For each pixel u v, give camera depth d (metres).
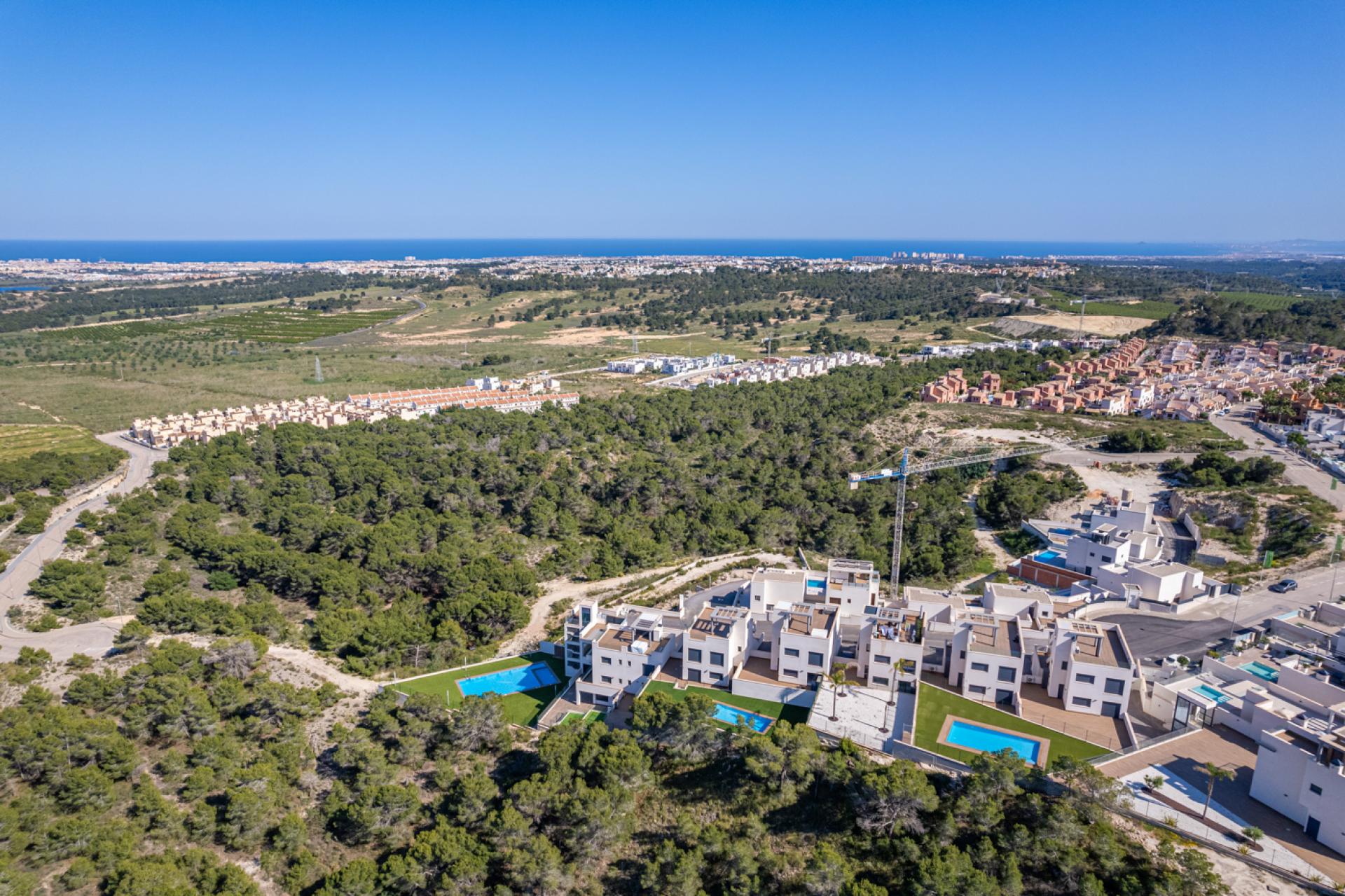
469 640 135.00
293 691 106.69
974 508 199.25
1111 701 95.88
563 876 78.75
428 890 78.81
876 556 162.25
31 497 189.12
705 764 94.12
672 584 152.50
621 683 114.69
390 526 163.50
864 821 79.94
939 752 89.00
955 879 71.25
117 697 104.38
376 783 91.81
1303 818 75.00
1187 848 73.12
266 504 185.12
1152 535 151.00
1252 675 97.62
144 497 181.75
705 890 77.62
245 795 85.44
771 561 163.38
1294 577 139.12
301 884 80.38
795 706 103.69
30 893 74.88
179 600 128.62
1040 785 80.44
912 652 102.12
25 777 89.69
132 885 73.75
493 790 88.06
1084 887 69.25
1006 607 117.88
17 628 128.12
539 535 179.38
